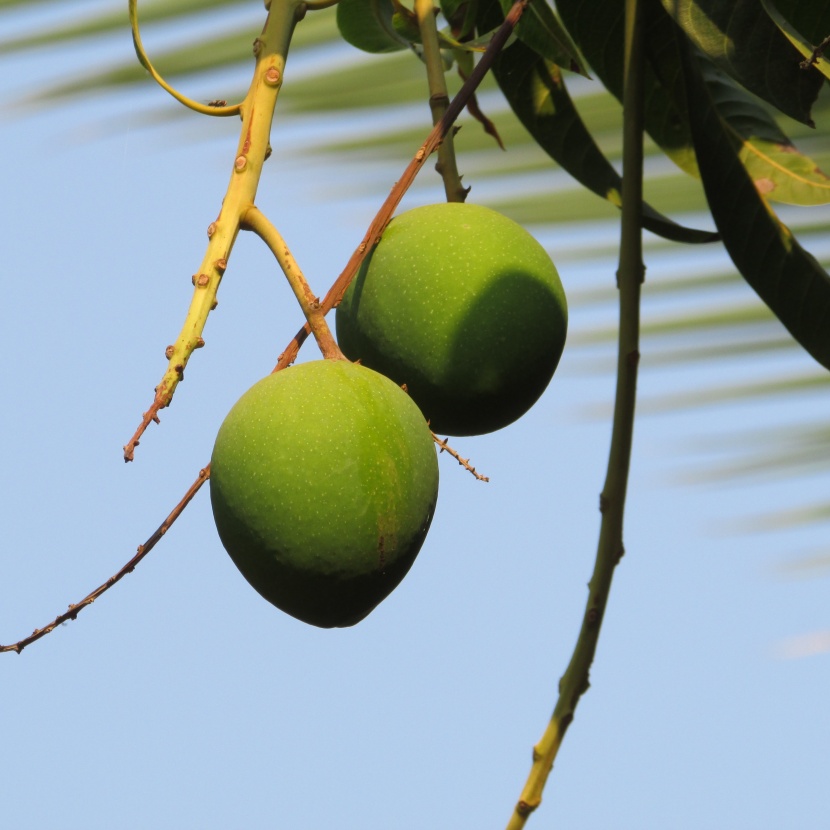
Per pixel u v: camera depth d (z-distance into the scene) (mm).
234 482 1914
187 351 1890
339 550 1907
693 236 2057
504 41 1983
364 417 1913
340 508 1905
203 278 1903
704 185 2047
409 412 1926
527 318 1973
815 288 2033
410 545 1922
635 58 2023
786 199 2051
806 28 1998
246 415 1920
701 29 1969
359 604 1924
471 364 1968
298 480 1905
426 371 1970
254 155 1927
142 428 1874
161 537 1922
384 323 1974
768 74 1963
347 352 1994
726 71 1965
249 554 1917
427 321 1968
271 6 1945
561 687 1983
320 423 1910
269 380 1928
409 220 1990
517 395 1979
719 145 2045
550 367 1986
